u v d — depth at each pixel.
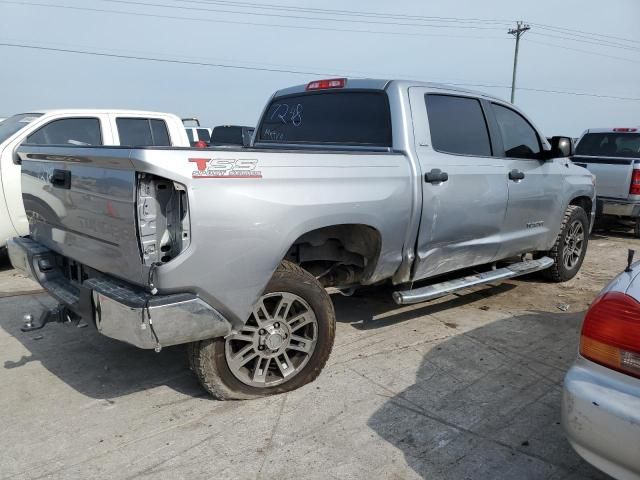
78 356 4.09
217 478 2.69
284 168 3.12
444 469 2.77
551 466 2.81
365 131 4.23
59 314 3.46
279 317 3.37
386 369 3.88
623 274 2.42
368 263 3.88
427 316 5.00
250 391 3.37
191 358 3.21
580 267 6.88
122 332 2.77
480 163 4.55
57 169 3.32
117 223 2.80
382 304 5.31
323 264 3.97
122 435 3.04
